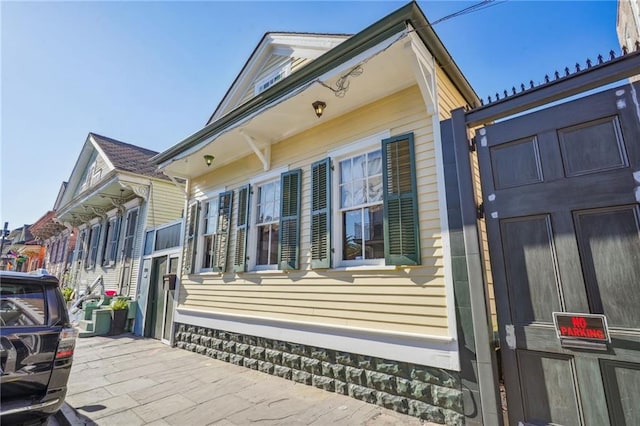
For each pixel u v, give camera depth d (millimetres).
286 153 5539
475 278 2932
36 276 3092
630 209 2266
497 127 2998
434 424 3059
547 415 2367
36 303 2969
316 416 3299
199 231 7188
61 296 3217
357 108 4598
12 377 2574
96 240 13695
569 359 2340
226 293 5973
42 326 2859
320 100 4500
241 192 6234
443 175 3486
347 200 4508
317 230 4594
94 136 13094
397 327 3561
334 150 4758
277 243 5457
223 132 5594
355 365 3842
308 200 4953
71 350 3035
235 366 5305
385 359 3588
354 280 4059
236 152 6492
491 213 2893
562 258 2473
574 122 2582
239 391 4109
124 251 10828
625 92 2395
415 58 3467
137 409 3596
